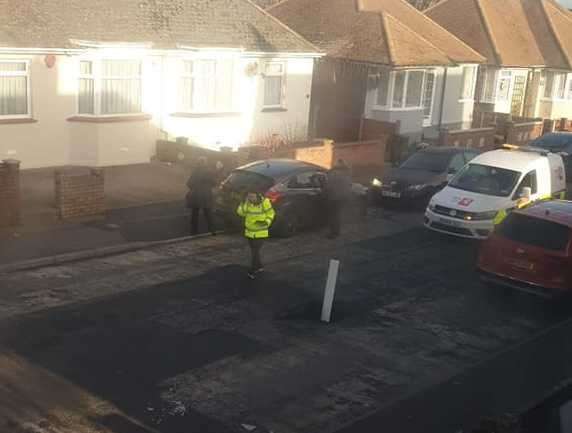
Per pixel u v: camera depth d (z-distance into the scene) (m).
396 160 27.98
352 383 10.14
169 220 17.67
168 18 24.50
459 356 11.32
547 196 19.23
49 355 10.34
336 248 16.70
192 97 24.48
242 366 10.41
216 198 17.27
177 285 13.45
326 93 30.64
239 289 13.48
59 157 21.89
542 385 10.38
